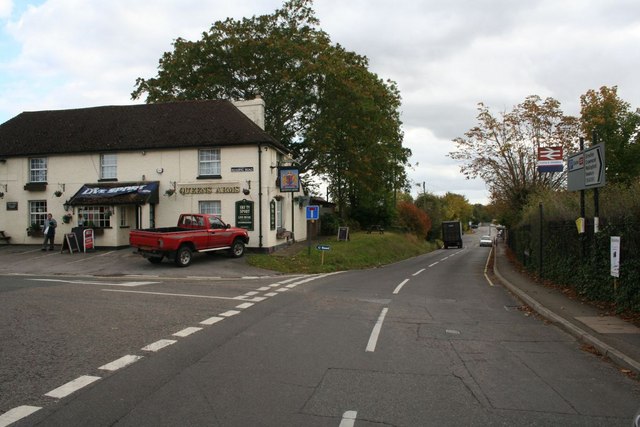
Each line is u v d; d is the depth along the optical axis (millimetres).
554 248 16625
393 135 39094
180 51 32469
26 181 26875
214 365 6586
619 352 7242
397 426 4664
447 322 10172
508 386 5934
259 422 4684
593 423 4801
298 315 10516
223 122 26297
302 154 36812
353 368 6578
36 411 4859
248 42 31406
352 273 22750
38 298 11734
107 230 24875
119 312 10172
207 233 21172
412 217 64750
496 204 37594
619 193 13094
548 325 10016
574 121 28891
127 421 4652
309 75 32406
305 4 33969
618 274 10188
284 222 29438
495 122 30750
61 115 28922
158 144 25594
